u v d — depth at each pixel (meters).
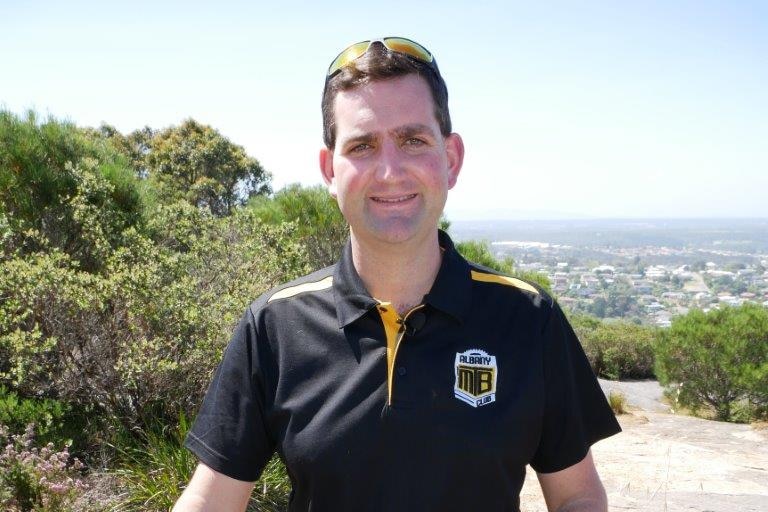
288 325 1.60
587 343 19.20
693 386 12.04
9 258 4.98
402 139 1.55
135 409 4.25
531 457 1.55
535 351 1.56
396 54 1.56
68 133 6.51
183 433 3.88
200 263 5.02
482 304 1.59
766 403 11.58
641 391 15.95
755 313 12.21
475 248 10.26
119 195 6.36
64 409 4.25
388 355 1.51
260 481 3.78
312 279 1.71
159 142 25.42
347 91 1.57
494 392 1.50
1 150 5.93
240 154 25.38
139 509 3.61
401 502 1.44
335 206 8.38
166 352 4.18
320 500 1.49
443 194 1.59
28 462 3.45
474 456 1.45
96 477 3.81
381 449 1.45
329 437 1.47
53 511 3.32
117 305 4.27
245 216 5.77
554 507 1.66
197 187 22.89
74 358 4.24
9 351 4.17
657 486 5.53
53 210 5.74
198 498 1.55
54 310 4.17
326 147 1.70
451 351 1.52
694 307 13.04
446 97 1.66
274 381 1.58
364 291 1.55
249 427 1.58
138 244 5.20
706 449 7.05
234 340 1.64
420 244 1.57
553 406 1.59
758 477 5.97
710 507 5.03
